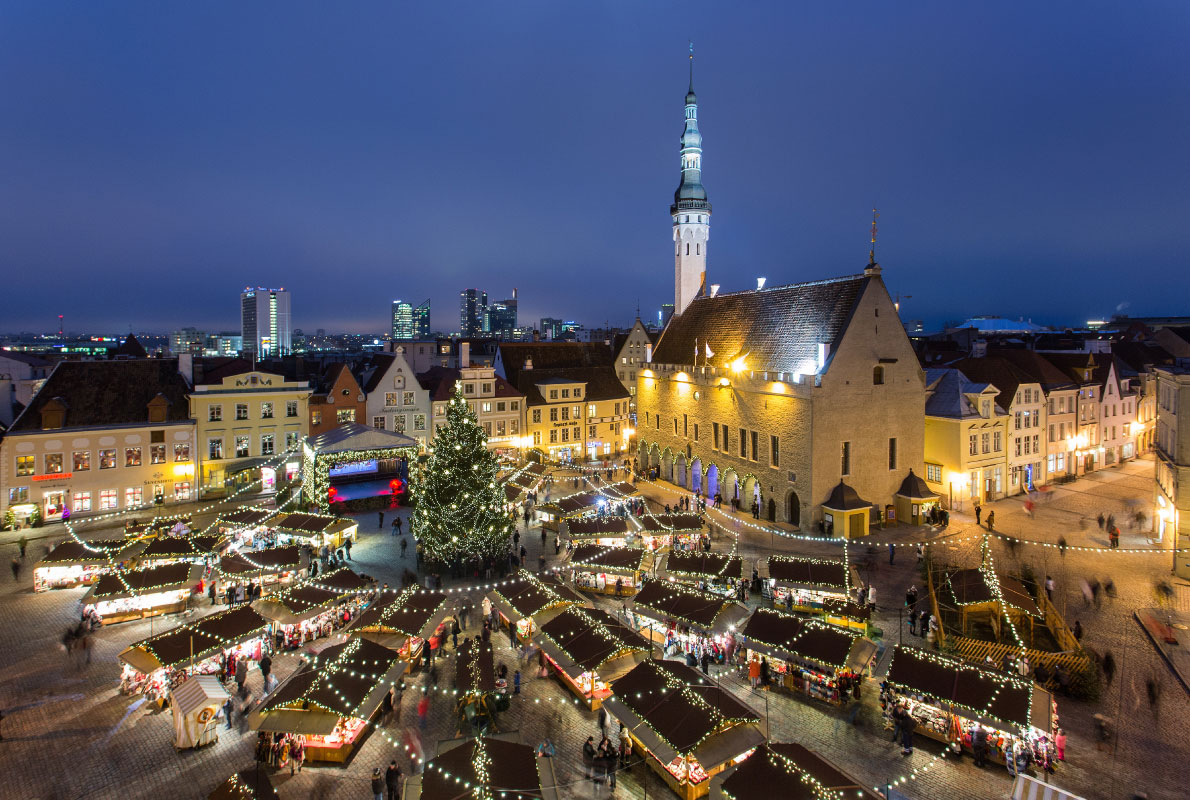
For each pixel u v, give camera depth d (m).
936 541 51.66
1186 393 42.25
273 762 25.61
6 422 69.69
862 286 56.97
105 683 31.53
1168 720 27.22
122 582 38.06
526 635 35.53
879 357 57.06
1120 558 46.22
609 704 26.33
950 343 112.25
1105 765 24.52
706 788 23.58
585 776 24.84
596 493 60.12
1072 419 70.94
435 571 46.16
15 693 30.61
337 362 84.75
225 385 68.44
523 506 64.50
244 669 29.97
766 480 60.75
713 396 69.81
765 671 31.61
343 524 51.31
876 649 30.31
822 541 52.41
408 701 30.17
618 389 94.50
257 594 41.62
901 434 58.28
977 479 61.53
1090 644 33.72
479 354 129.12
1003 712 24.61
